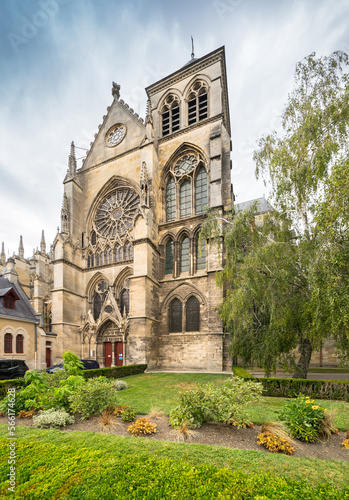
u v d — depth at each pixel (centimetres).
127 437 752
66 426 920
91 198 3559
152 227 2872
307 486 505
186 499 454
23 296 3119
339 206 1195
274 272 1437
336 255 1187
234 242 1725
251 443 773
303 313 1346
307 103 1536
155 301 2780
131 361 2470
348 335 1141
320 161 1386
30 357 2819
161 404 1158
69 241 3184
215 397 884
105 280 3200
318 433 803
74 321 3078
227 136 2934
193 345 2641
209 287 2488
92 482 509
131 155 3359
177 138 3228
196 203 3034
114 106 3659
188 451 653
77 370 1253
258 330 1653
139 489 480
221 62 3178
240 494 472
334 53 1509
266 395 1393
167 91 3519
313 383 1319
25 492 488
